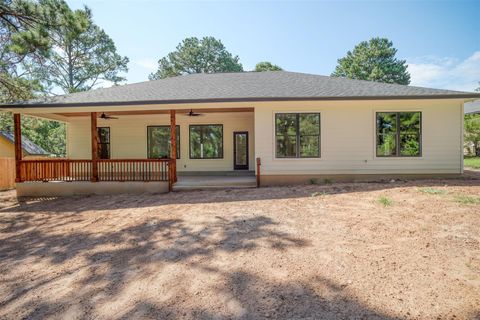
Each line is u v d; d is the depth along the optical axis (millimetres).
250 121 14133
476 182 8836
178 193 9797
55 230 6160
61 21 11938
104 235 5527
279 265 3658
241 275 3465
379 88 10758
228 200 7871
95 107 10062
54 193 10562
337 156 10531
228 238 4785
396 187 8031
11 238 5852
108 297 3186
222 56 43875
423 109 10297
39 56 13523
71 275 3846
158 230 5551
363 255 3756
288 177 10633
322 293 2955
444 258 3514
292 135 10617
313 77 13453
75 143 14586
